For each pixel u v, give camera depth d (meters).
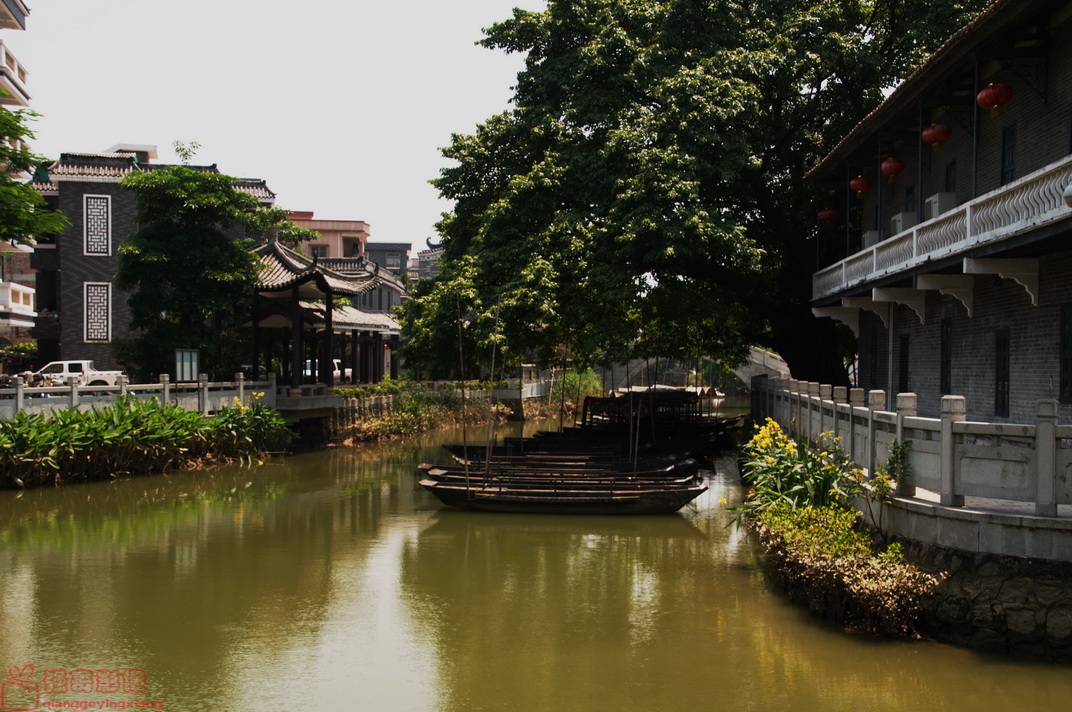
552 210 22.44
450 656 9.07
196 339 25.12
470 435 34.22
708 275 25.20
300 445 27.08
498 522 15.95
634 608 10.65
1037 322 13.38
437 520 16.19
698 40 23.28
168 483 20.05
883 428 10.42
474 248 23.27
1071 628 8.09
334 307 30.84
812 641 9.16
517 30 24.30
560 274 21.06
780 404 21.00
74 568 12.60
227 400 23.94
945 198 17.44
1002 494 8.66
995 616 8.39
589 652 9.15
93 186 34.41
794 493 11.49
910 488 9.79
